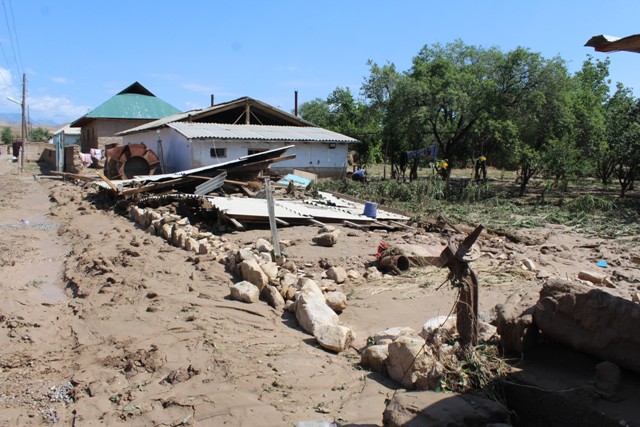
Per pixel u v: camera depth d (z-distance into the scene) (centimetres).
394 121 3116
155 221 1336
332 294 747
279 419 439
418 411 394
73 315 750
